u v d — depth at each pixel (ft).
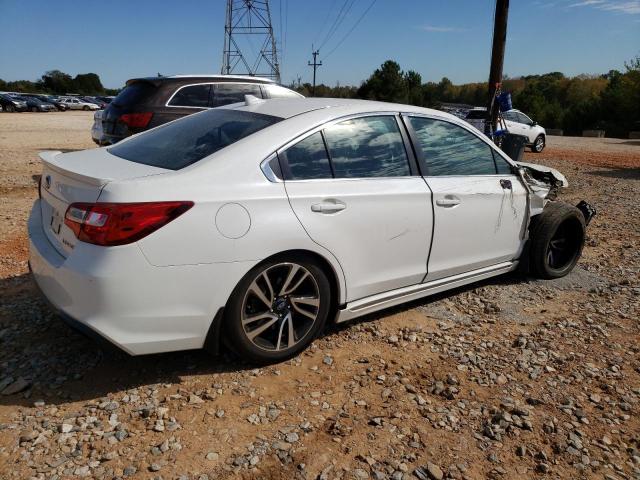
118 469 7.85
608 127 143.02
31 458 7.99
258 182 10.04
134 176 9.38
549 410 9.86
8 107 157.17
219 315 9.73
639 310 14.48
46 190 10.87
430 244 12.81
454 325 13.20
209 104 28.68
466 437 9.00
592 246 20.74
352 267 11.39
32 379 10.00
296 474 7.96
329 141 11.31
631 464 8.58
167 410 9.23
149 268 8.92
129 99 28.07
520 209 15.12
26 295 13.75
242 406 9.47
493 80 34.71
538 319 13.78
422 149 12.92
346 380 10.50
